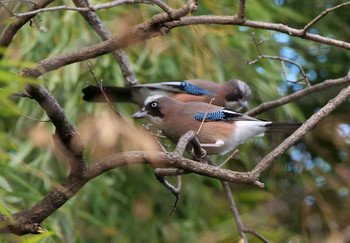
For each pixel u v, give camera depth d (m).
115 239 12.04
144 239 12.15
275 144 12.55
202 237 11.13
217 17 6.72
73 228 10.50
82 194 11.16
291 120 12.73
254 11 11.18
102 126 8.01
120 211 12.35
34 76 5.88
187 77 11.50
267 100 11.95
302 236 12.30
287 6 13.29
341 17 13.80
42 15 10.88
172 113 8.78
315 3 13.61
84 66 11.09
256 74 11.92
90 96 9.65
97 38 11.07
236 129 8.70
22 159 9.91
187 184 12.39
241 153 12.17
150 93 9.90
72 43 10.77
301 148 13.37
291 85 13.21
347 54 13.52
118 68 11.20
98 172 5.96
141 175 12.36
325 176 13.04
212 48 11.45
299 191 12.49
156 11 10.88
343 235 12.02
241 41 11.62
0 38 7.10
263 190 13.20
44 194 10.49
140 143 7.34
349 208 12.58
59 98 10.95
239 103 11.02
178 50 11.61
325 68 13.77
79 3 8.75
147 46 11.30
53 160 11.17
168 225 12.36
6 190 8.44
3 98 4.96
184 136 6.34
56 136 5.66
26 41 10.79
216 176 5.98
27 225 5.82
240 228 8.77
